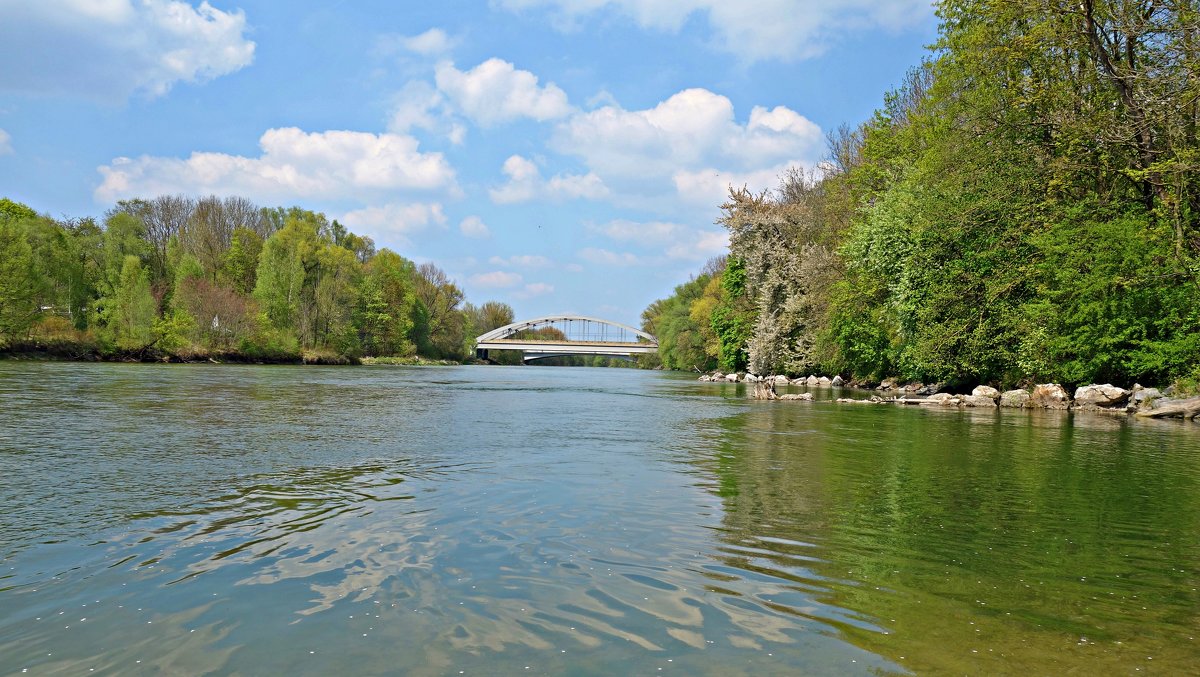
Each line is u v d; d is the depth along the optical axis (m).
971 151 26.28
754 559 5.09
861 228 31.89
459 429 13.57
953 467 9.65
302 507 6.44
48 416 13.97
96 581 4.38
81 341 53.28
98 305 60.34
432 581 4.47
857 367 37.94
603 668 3.28
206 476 7.90
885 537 5.79
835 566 4.96
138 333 55.72
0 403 16.77
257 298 71.06
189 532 5.53
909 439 13.15
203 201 83.38
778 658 3.44
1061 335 23.09
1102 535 5.96
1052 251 23.14
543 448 10.90
